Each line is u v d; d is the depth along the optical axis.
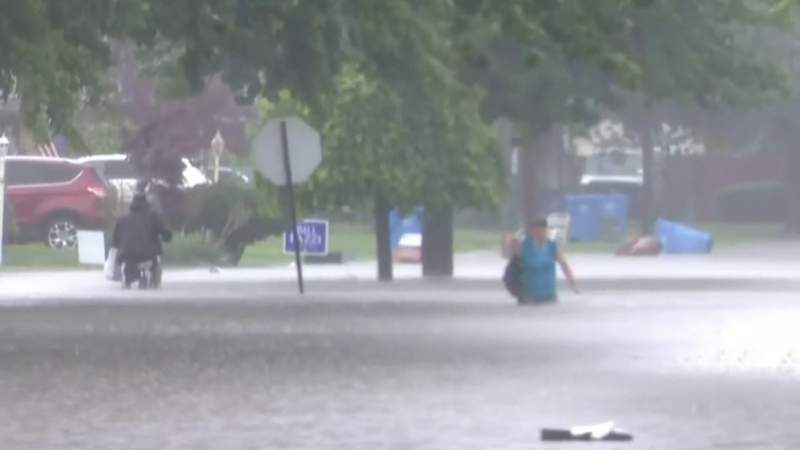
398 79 111.62
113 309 118.88
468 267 182.38
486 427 59.09
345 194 153.50
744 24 151.75
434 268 161.88
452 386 70.88
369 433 57.62
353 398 67.06
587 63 113.62
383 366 78.88
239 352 86.00
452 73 123.62
